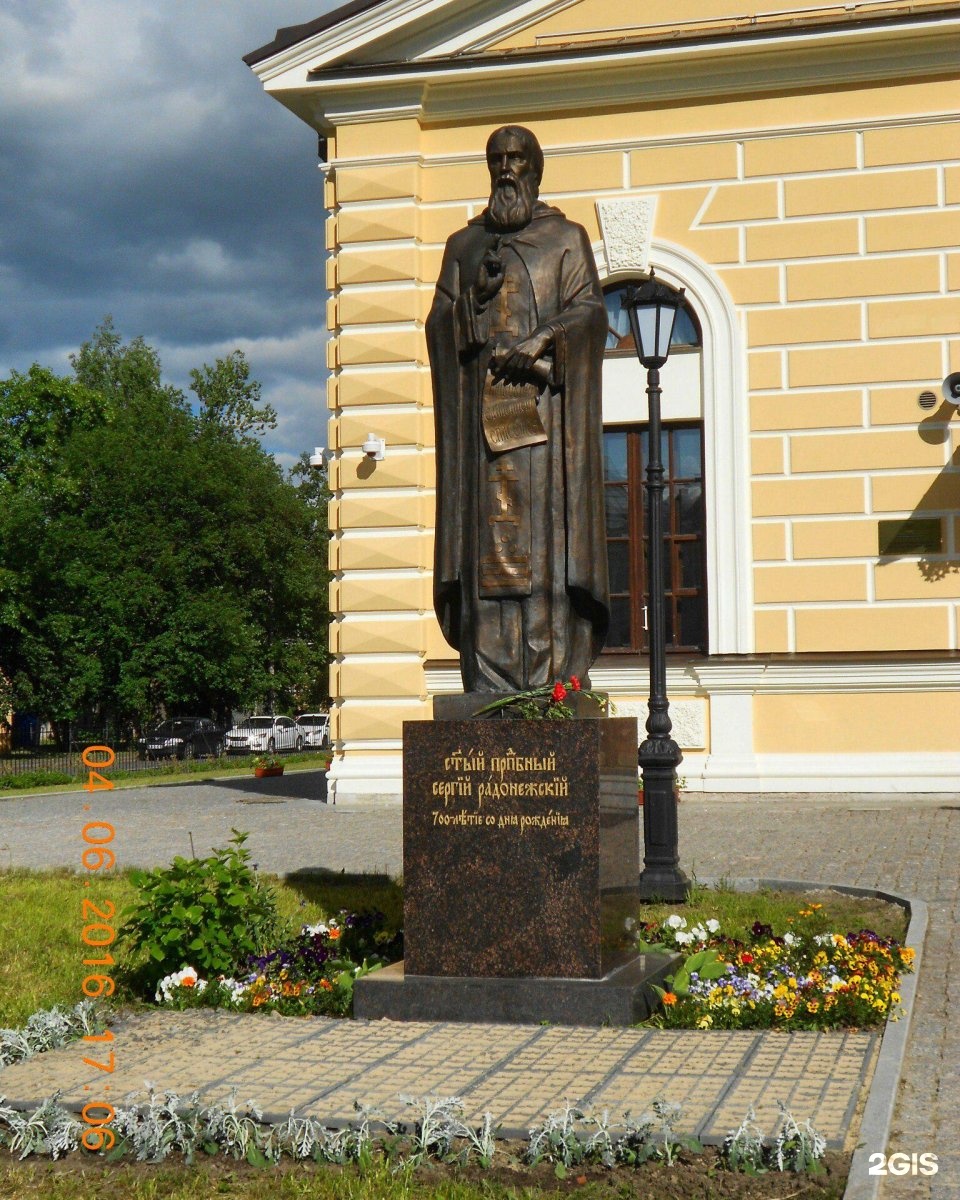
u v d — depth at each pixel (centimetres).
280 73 1833
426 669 1812
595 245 1795
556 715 747
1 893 1159
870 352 1723
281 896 1084
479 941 746
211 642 5044
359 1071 646
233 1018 761
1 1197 534
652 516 1133
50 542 5131
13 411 5688
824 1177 512
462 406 821
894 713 1697
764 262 1755
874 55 1719
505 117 1819
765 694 1728
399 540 1811
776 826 1455
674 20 1773
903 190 1722
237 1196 526
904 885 1080
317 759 3791
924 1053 669
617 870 771
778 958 816
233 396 6731
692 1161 531
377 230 1833
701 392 1778
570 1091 605
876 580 1711
